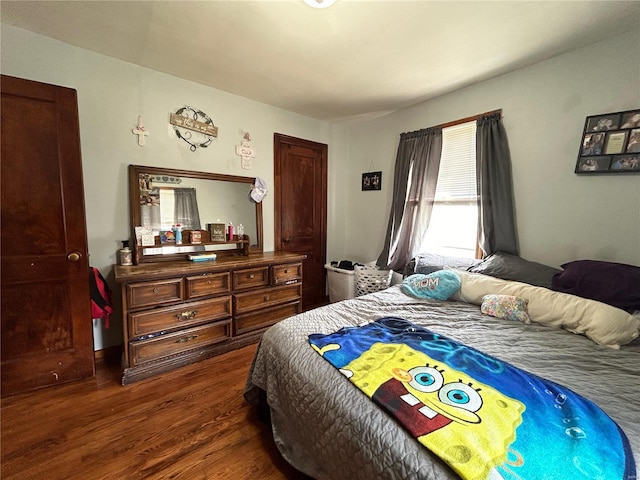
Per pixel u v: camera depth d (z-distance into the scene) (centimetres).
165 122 234
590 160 186
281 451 129
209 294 221
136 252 216
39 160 173
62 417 157
